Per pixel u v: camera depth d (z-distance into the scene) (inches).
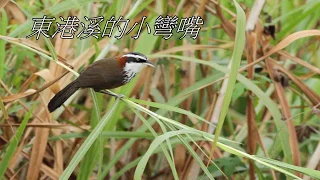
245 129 236.5
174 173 142.9
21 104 207.8
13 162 203.2
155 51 242.8
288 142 193.3
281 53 217.2
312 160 196.9
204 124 206.7
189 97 229.3
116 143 240.4
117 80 173.9
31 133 235.9
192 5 242.8
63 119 235.6
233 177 225.6
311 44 268.8
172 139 207.2
